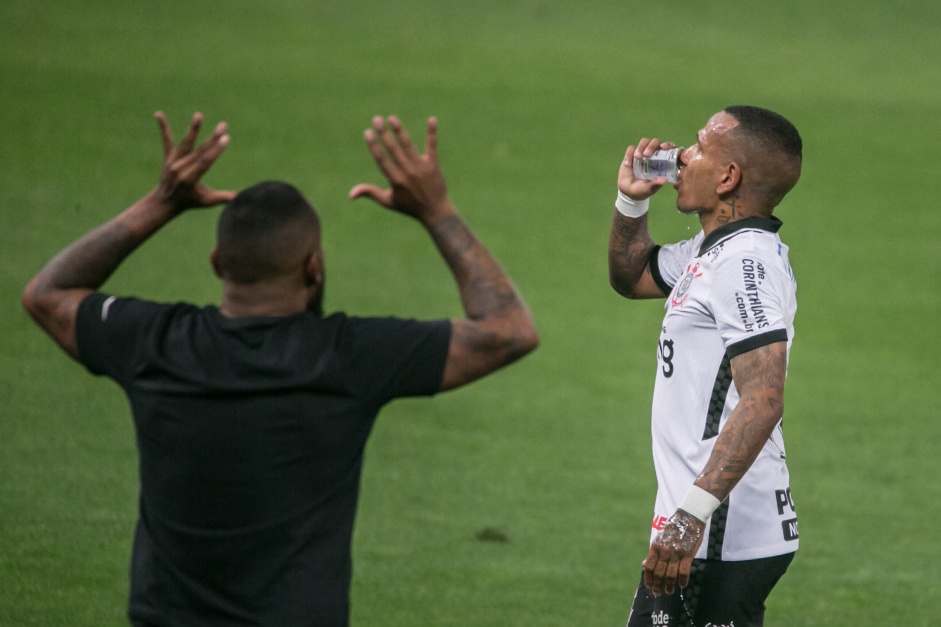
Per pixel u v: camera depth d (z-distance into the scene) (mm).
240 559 8953
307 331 9195
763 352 11070
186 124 51531
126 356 9242
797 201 49375
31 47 61875
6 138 46906
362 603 18344
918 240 45094
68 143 47094
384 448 25203
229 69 61719
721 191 12000
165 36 67688
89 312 9352
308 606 8938
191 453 8953
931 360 33312
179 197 9758
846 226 46312
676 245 13219
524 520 22219
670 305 12102
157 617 9031
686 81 69062
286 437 8984
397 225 41844
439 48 72000
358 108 56812
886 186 52469
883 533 22719
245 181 44938
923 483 25328
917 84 73250
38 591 17500
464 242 9430
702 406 11727
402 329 9258
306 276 9461
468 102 60125
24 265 34062
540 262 39656
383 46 70938
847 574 20781
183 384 9016
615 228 13320
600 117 59531
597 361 31734
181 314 9352
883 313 37062
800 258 42094
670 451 11930
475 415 27531
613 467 25156
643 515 22875
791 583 20328
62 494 21188
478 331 9242
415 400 28172
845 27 86688
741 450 10742
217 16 73938
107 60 60844
